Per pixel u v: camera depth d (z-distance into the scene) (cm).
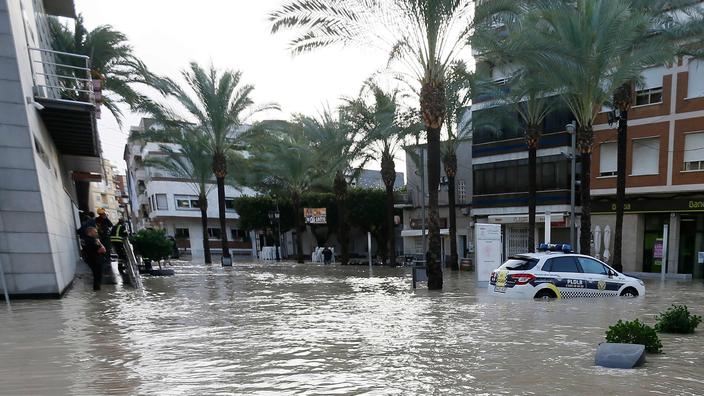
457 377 474
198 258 4809
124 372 483
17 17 1085
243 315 908
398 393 421
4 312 886
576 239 2733
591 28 1656
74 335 677
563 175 2730
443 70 1520
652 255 2489
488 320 849
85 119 1380
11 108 1008
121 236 1606
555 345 631
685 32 1780
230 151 3509
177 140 3216
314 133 3139
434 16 1408
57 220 1267
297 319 859
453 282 1841
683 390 430
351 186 4294
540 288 1160
